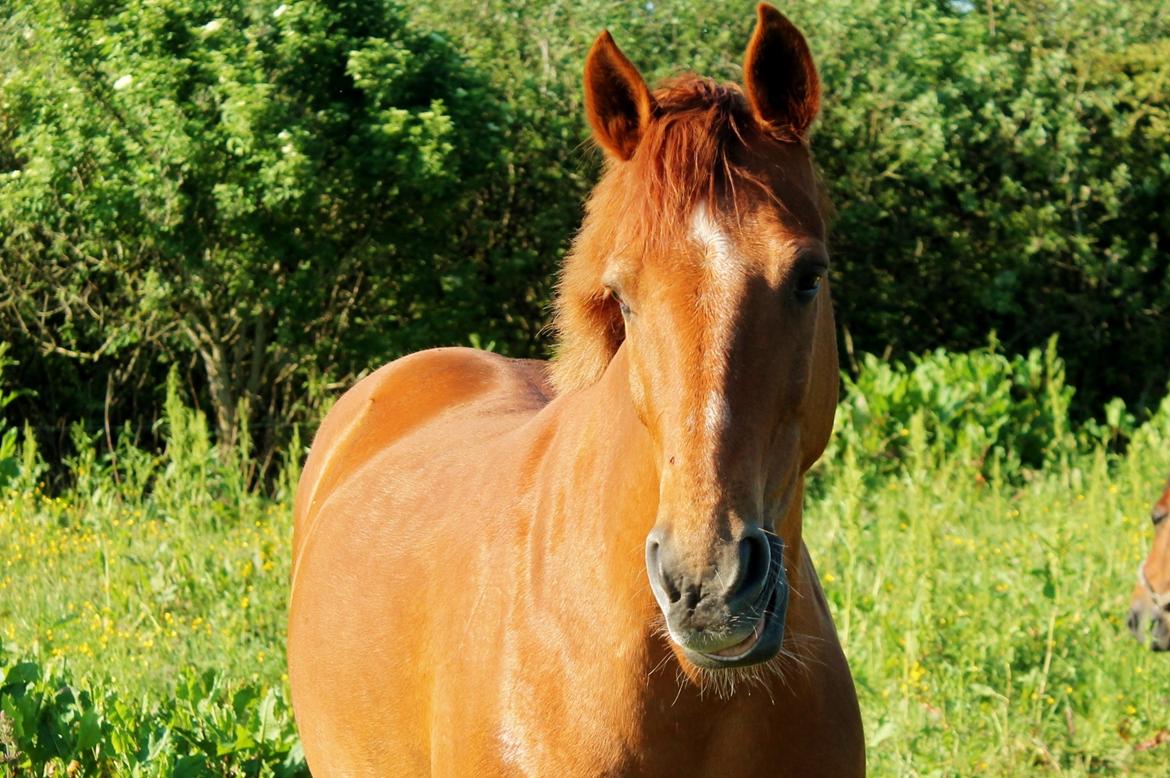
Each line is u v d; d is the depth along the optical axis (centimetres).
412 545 288
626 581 214
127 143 1004
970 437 927
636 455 214
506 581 240
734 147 203
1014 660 482
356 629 294
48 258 1168
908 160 1405
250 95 970
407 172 1053
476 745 232
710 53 1412
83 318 1170
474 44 1359
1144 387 1534
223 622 566
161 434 1185
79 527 771
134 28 1003
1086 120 1523
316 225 1087
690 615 184
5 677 389
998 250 1482
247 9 1058
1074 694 454
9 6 1163
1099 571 604
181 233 1033
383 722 280
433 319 1173
